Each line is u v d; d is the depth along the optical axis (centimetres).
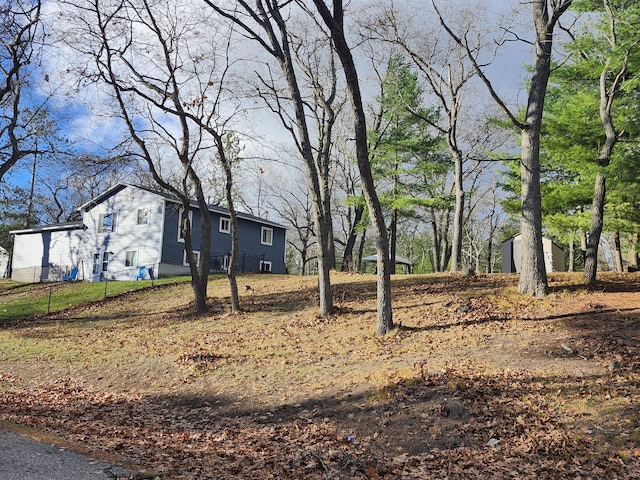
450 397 785
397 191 3089
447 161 2892
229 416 901
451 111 2181
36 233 3759
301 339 1348
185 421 905
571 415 705
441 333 1202
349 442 720
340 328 1395
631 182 1533
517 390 802
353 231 3441
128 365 1294
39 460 570
